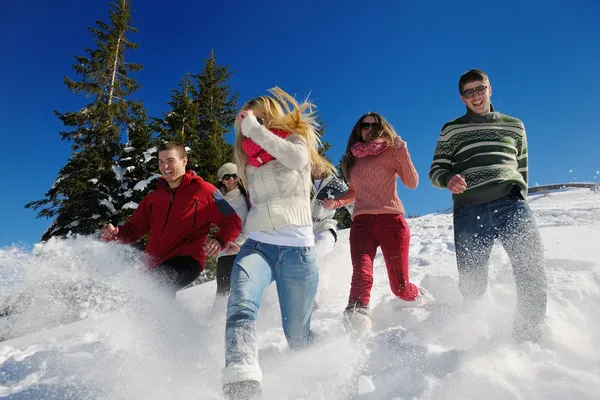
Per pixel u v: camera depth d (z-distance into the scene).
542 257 2.42
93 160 16.06
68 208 15.40
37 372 2.66
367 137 3.37
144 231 3.65
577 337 2.33
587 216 7.83
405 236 3.18
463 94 2.86
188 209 3.41
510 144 2.77
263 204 2.26
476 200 2.70
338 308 3.53
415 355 2.17
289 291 2.24
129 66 20.62
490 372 1.88
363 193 3.30
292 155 2.16
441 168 2.88
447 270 4.32
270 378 2.14
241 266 2.14
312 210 4.34
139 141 17.48
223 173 4.27
